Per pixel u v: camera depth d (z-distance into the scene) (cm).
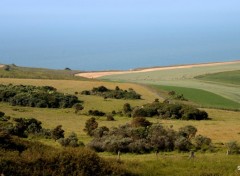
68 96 9688
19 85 11588
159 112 8406
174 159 3033
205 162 2891
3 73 14925
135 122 5791
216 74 16562
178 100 10706
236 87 13275
